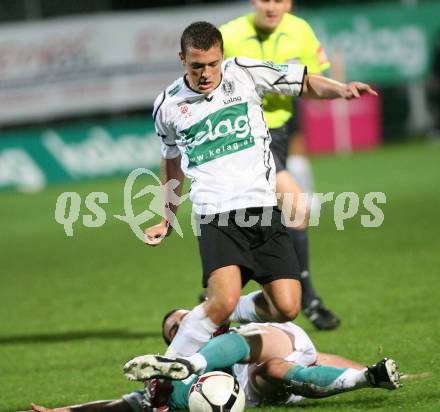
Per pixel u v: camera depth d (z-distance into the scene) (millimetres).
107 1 83438
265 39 29703
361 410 20094
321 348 27109
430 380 22328
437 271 37812
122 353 28484
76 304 37188
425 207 56594
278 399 21094
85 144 80312
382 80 89750
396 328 28766
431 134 95250
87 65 79875
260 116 21875
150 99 81750
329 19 87938
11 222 63562
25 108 78750
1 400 23828
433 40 91438
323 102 90000
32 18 81312
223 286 20453
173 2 85625
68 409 20578
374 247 45094
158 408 20594
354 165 80250
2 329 33594
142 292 38562
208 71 21141
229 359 20141
